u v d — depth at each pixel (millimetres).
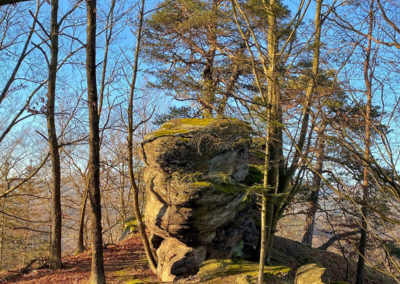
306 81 9359
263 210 7988
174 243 9500
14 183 20547
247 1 9656
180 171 8742
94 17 9133
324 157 8547
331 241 17766
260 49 8516
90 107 9125
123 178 20969
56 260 11914
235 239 10133
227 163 9531
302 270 8172
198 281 8406
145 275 10328
